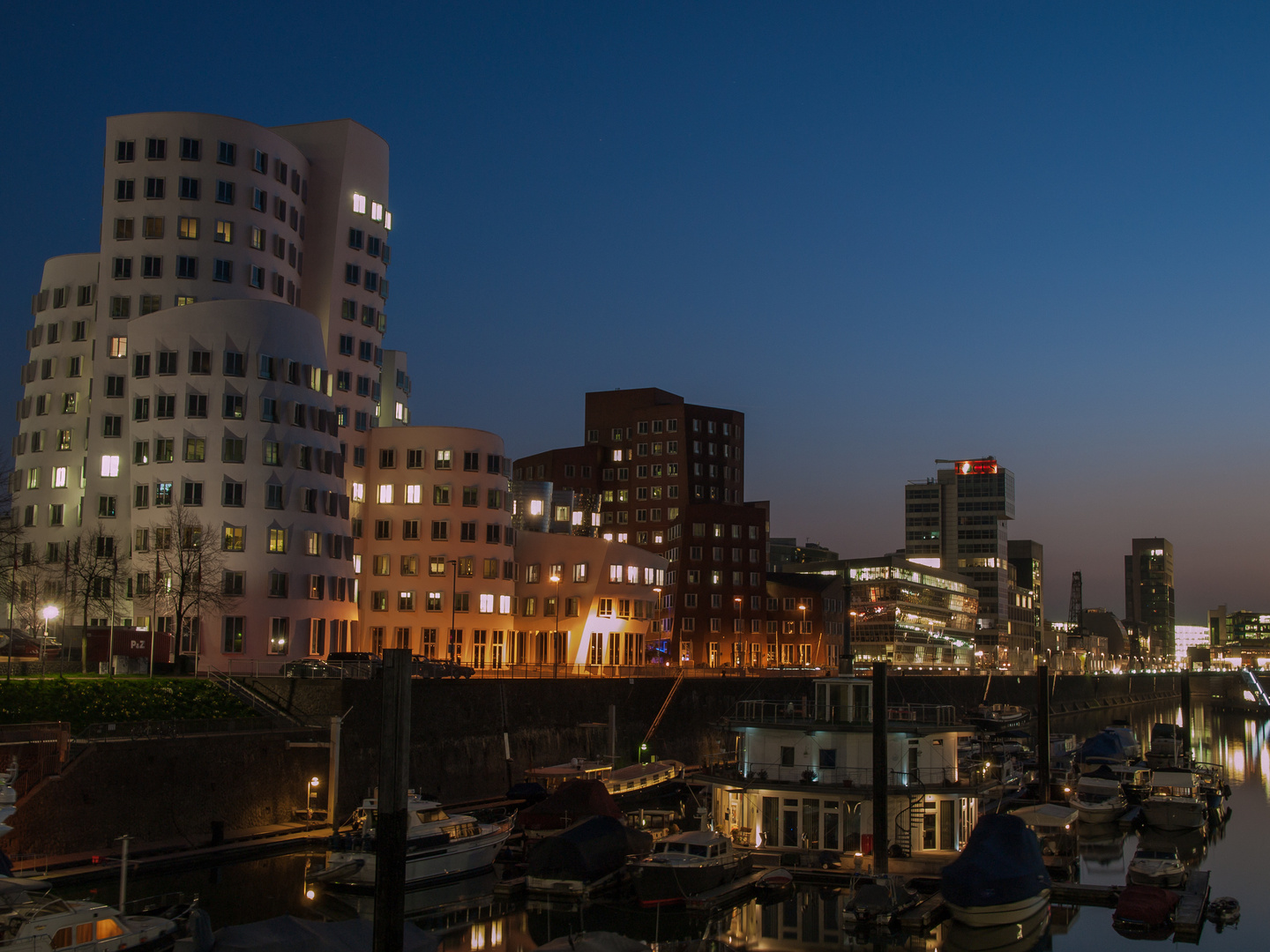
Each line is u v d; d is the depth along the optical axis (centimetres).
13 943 3931
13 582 9981
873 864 5750
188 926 4300
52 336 11600
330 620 10294
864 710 6284
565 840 5775
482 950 5025
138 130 11238
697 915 5488
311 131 12481
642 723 11075
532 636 13488
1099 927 5475
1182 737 13925
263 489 9950
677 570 17388
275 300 11469
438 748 8519
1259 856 7550
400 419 15238
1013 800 8144
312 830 6962
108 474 10731
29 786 5950
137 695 7388
